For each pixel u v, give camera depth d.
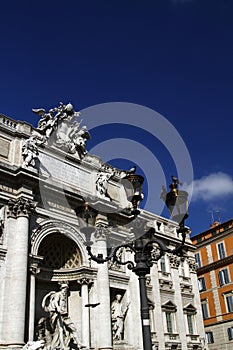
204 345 42.78
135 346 34.56
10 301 26.84
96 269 33.66
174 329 40.66
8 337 25.72
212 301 54.22
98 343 31.14
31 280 29.00
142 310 13.66
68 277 33.12
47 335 29.58
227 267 53.66
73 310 32.78
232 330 50.50
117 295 35.81
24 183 30.84
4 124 33.09
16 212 30.03
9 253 28.36
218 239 56.25
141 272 14.35
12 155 32.31
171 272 43.75
